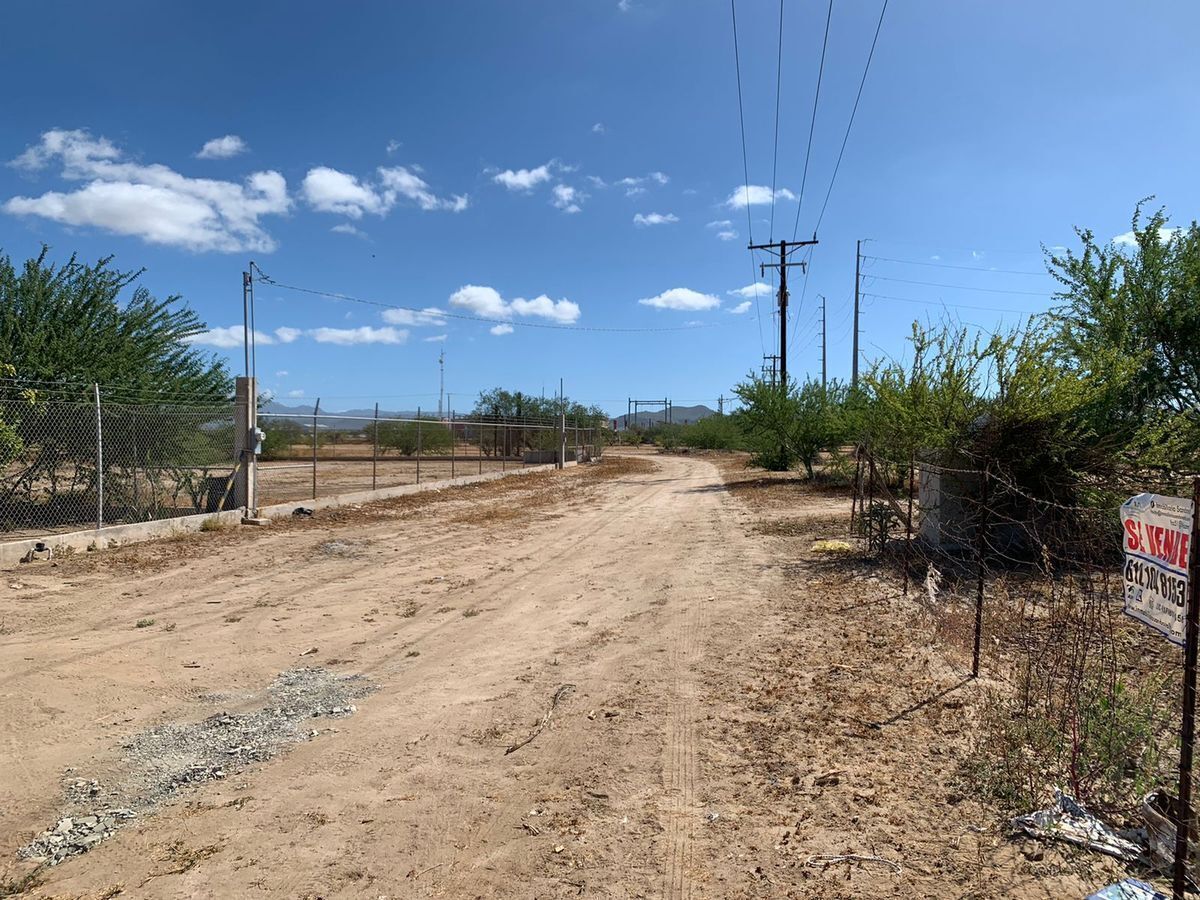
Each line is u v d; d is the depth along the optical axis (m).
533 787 4.21
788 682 5.79
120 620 7.70
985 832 3.59
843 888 3.20
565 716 5.25
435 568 10.71
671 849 3.56
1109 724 4.28
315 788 4.22
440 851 3.58
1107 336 10.60
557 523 15.78
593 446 49.78
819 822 3.75
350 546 12.38
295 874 3.40
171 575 9.98
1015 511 9.81
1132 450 9.48
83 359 13.09
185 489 14.53
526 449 40.47
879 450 13.04
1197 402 10.41
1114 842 3.43
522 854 3.54
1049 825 3.54
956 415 10.15
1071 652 5.37
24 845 3.63
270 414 16.69
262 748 4.75
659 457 58.31
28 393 12.00
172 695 5.64
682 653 6.64
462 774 4.39
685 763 4.47
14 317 12.73
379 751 4.70
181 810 3.98
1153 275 10.51
